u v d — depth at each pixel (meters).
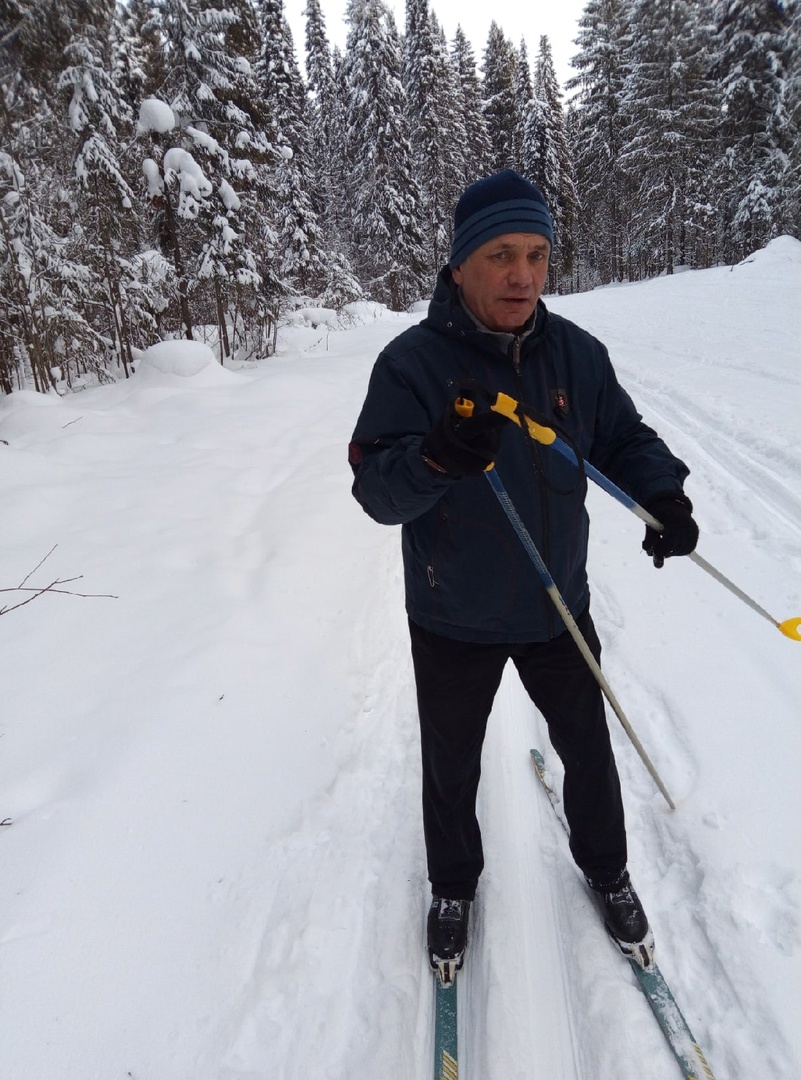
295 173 21.64
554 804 2.24
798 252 18.09
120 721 2.54
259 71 21.66
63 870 1.91
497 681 1.65
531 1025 1.62
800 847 1.93
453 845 1.78
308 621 3.33
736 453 4.85
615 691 2.70
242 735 2.52
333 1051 1.57
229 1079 1.50
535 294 1.40
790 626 1.57
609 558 3.76
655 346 9.02
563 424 1.50
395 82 25.25
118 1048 1.52
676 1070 1.50
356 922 1.89
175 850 2.03
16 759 2.33
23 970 1.63
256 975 1.72
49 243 10.09
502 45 35.62
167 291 12.70
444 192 29.59
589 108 33.22
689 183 27.89
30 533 4.18
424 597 1.57
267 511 4.63
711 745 2.34
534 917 1.89
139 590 3.52
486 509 1.44
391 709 2.78
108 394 9.43
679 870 1.94
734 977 1.65
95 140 10.23
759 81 24.97
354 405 8.21
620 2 31.34
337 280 22.84
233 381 9.43
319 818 2.23
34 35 6.55
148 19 12.05
